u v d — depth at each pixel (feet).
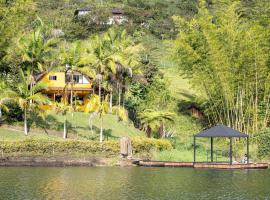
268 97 224.74
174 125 249.34
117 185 129.39
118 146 182.91
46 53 226.17
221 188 127.03
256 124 221.05
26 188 121.60
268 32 218.18
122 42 259.19
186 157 191.21
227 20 221.25
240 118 224.12
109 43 233.35
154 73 293.64
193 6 471.62
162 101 270.05
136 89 276.00
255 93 227.40
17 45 221.87
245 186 131.03
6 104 212.84
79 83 255.91
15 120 217.36
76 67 220.23
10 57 226.99
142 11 440.86
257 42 214.07
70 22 401.49
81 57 220.64
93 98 207.21
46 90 248.32
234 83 220.84
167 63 347.56
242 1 352.08
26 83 206.39
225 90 221.66
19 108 218.59
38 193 115.14
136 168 170.19
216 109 238.07
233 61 216.74
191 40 243.60
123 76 244.83
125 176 147.13
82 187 125.08
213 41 215.10
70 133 214.07
